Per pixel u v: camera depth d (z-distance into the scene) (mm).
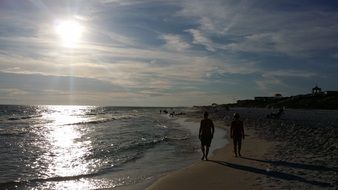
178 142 26859
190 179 12539
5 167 16531
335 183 10609
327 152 17172
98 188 12180
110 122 57906
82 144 25922
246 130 33375
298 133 27547
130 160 18375
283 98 157750
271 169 13273
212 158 17422
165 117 84688
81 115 100250
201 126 17234
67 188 12297
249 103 181500
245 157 16922
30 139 29969
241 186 10977
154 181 13109
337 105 117250
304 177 11617
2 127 45344
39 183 13047
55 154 20781
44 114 105938
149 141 27391
